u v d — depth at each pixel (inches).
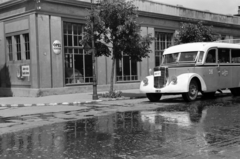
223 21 1347.2
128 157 206.8
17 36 821.9
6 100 686.5
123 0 687.7
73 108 510.0
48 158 210.4
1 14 856.9
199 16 1221.7
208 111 412.8
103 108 492.7
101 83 888.9
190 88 547.8
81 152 222.1
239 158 201.0
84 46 702.5
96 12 663.8
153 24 1033.5
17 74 817.5
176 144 237.9
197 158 201.9
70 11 808.9
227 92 780.6
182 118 359.3
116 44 676.7
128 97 679.1
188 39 967.0
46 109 507.2
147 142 246.5
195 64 555.5
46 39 762.2
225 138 255.1
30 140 267.1
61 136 279.1
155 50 1052.5
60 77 791.1
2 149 238.8
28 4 759.7
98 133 286.8
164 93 551.2
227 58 627.8
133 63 982.4
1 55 873.5
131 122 341.7
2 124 357.4
